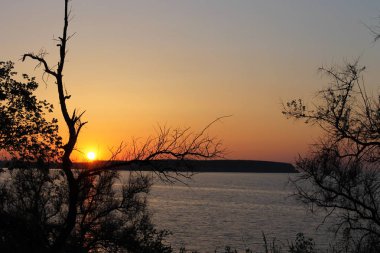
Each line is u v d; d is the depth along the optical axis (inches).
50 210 765.3
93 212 776.9
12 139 647.8
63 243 604.4
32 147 647.8
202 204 4753.9
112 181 767.1
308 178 688.4
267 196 6264.8
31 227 624.4
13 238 621.9
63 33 572.1
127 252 795.4
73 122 583.8
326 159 666.2
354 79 637.9
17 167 661.9
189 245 2219.5
